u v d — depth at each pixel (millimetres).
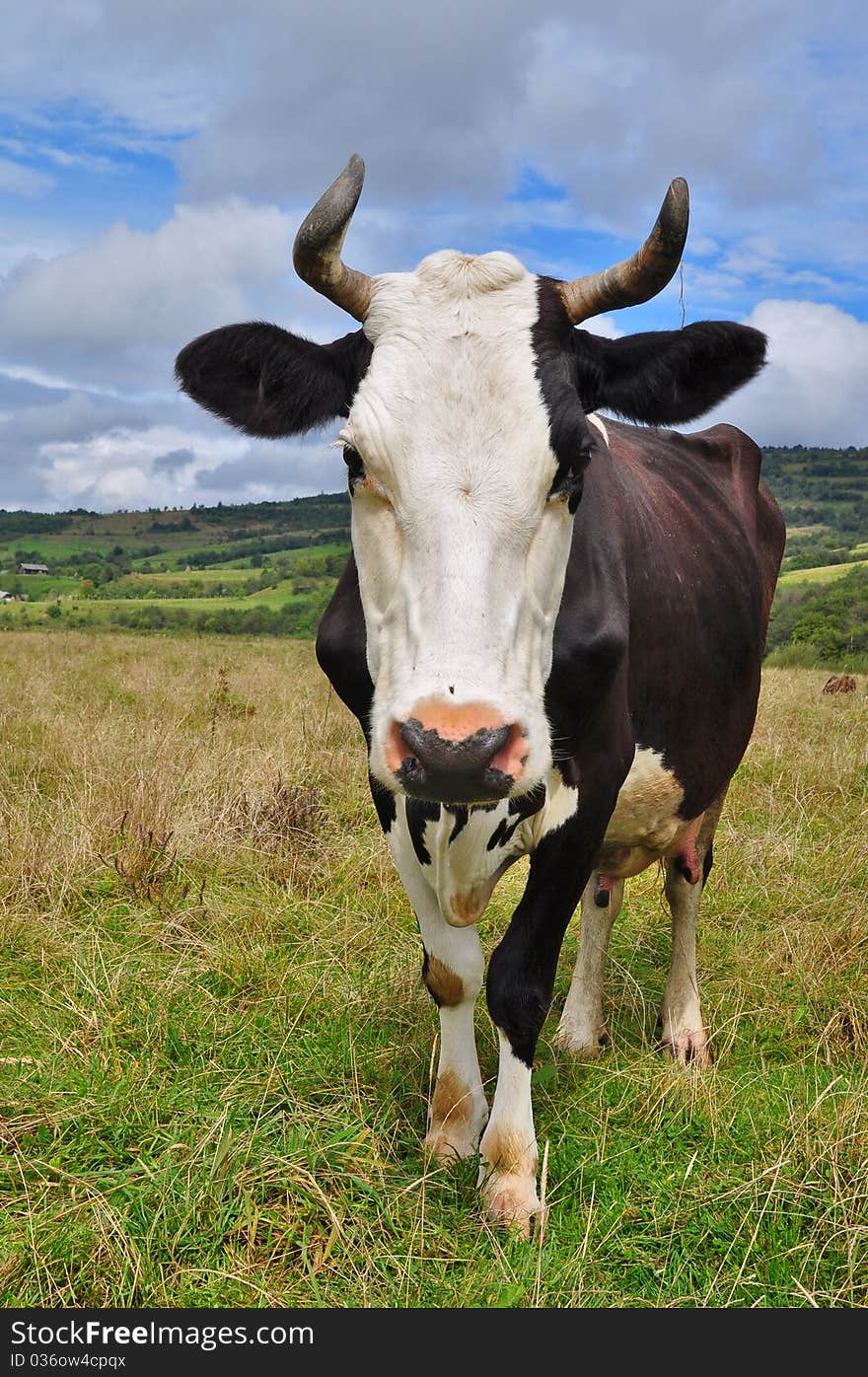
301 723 8922
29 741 8016
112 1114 3215
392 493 2732
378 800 3373
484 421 2707
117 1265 2656
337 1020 3895
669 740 3914
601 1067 3736
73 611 74625
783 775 7777
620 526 3516
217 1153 2916
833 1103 3365
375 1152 3086
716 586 4207
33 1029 3779
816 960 4484
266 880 5219
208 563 187625
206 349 3131
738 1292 2730
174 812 5816
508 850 3197
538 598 2752
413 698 2455
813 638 38531
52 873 4992
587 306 2906
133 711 9891
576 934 5168
